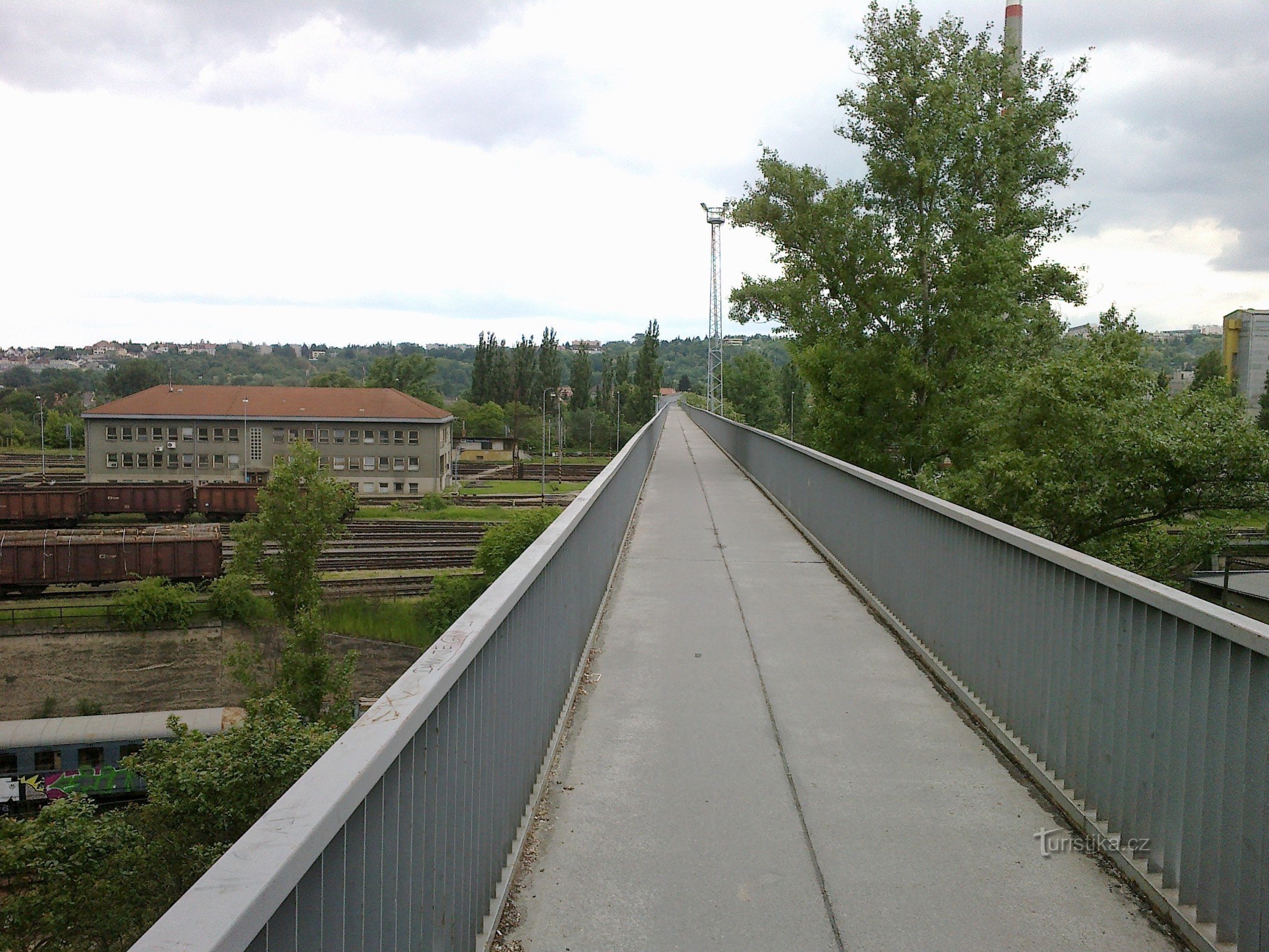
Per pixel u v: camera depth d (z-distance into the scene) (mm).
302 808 1546
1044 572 4199
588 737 4762
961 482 20641
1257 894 2613
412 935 2143
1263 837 2580
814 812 3910
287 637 32344
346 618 39594
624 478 10469
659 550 10398
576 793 4086
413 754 2131
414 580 43188
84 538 44219
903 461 27078
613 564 8664
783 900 3219
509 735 3320
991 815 3893
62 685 35219
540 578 4039
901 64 26125
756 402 99438
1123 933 3010
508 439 135500
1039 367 20469
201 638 39094
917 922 3084
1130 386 19922
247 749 14328
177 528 51000
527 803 3691
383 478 86188
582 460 124000
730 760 4477
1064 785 3943
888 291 25797
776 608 7629
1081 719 3797
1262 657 2594
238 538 37250
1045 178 28750
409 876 2094
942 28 26688
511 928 3031
